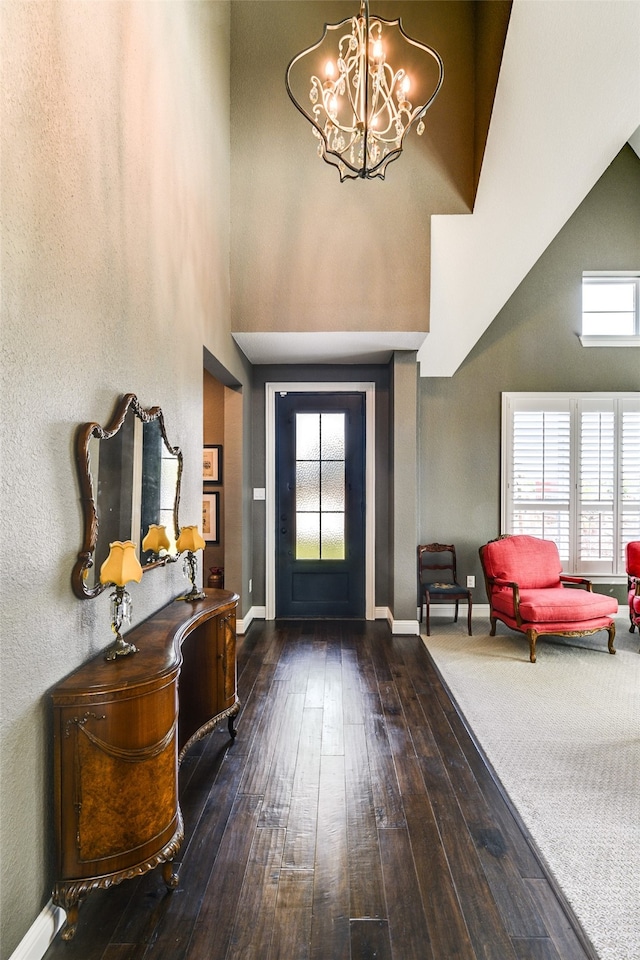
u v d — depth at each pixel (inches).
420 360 192.1
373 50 79.1
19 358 52.7
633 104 113.6
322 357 183.8
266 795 86.1
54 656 59.7
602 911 62.7
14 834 52.4
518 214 140.6
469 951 57.1
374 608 196.5
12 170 51.4
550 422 208.1
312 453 197.6
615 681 138.7
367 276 150.2
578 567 208.4
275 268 150.9
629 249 208.2
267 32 150.4
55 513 59.5
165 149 97.1
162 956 56.5
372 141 82.7
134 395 77.7
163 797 64.6
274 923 60.7
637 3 97.8
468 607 190.4
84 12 66.2
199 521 120.9
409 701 124.0
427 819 80.1
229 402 177.0
